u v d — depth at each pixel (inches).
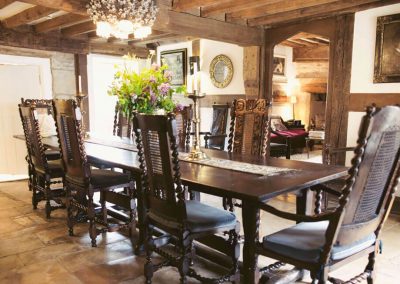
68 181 118.9
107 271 95.4
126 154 114.8
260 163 97.7
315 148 340.5
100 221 113.7
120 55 263.6
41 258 103.5
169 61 269.7
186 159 104.0
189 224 78.7
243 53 206.7
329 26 170.6
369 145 57.6
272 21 181.9
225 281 84.1
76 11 133.6
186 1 148.6
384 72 151.8
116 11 127.5
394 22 146.4
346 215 62.0
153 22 139.3
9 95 214.2
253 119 117.9
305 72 345.7
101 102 295.7
